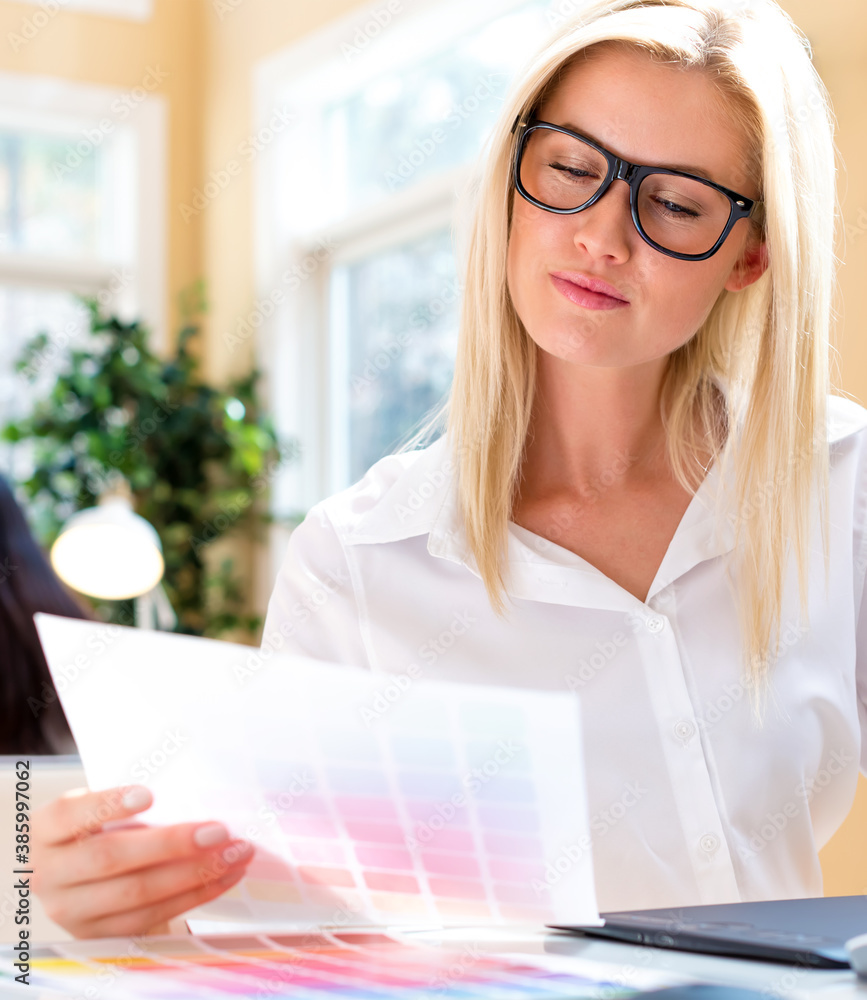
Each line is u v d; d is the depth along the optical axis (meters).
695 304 0.88
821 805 0.98
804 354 0.95
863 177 2.03
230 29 4.27
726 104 0.87
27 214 4.35
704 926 0.60
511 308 0.96
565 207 0.87
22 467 4.30
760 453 0.95
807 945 0.55
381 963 0.57
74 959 0.58
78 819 0.68
